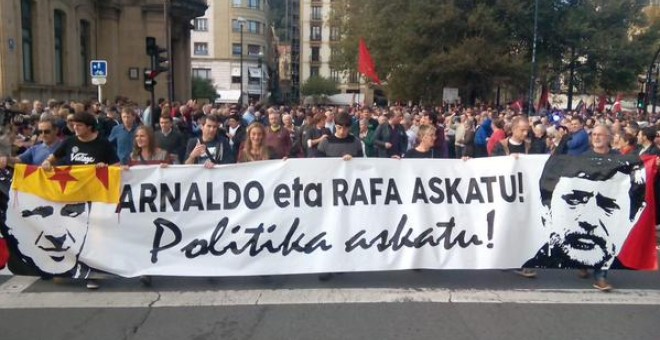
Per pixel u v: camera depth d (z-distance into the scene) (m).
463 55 33.50
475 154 14.46
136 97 36.59
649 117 24.75
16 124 9.48
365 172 6.18
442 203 6.23
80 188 5.93
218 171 6.06
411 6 35.03
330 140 7.40
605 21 39.97
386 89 39.00
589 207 6.23
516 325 5.07
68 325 5.00
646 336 4.89
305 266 6.14
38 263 5.95
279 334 4.83
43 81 26.30
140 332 4.87
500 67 34.12
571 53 40.84
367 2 39.94
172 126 8.98
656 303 5.68
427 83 36.75
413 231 6.22
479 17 34.62
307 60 104.44
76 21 30.69
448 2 35.03
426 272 6.55
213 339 4.74
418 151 7.19
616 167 6.22
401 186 6.21
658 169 6.18
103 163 6.19
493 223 6.26
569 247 6.27
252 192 6.10
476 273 6.55
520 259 6.29
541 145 11.38
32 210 5.92
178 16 38.97
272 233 6.11
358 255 6.18
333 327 4.97
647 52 40.12
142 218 5.99
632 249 6.23
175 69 42.00
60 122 9.24
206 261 6.06
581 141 9.91
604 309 5.50
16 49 23.16
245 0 86.00
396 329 4.93
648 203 6.21
